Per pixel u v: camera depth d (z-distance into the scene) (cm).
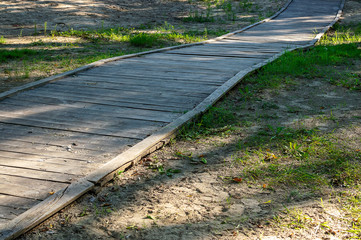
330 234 325
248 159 476
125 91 733
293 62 987
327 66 1020
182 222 346
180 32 1730
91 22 1812
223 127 580
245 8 2444
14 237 313
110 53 1195
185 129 570
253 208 368
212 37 1612
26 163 441
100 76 844
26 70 947
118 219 352
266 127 586
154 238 323
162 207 371
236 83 791
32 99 679
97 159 459
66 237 324
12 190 382
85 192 384
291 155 486
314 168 449
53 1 2066
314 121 609
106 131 543
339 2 2656
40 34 1524
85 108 636
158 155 492
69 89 741
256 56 1110
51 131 541
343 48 1240
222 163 468
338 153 480
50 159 454
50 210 346
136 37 1401
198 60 1045
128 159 448
